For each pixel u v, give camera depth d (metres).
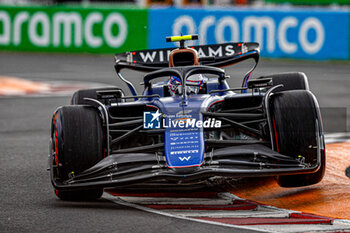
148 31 89.69
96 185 18.31
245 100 21.72
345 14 84.38
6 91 57.81
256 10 85.31
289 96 19.56
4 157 28.53
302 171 18.41
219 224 16.42
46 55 92.19
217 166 18.44
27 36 94.75
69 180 18.83
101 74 70.50
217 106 22.45
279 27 85.56
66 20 93.50
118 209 18.62
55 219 17.28
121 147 23.44
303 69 73.44
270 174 18.11
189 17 86.44
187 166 18.09
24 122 40.50
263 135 20.36
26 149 30.73
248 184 22.03
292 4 107.38
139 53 26.22
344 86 58.41
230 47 26.12
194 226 16.25
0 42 95.50
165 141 19.12
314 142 18.83
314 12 84.94
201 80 22.77
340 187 20.70
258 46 25.84
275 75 25.17
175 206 18.84
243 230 15.78
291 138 18.88
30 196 20.78
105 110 19.77
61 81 64.69
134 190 21.69
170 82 22.88
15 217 17.62
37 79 66.56
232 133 23.39
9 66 78.56
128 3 114.25
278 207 18.86
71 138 18.92
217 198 20.05
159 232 15.72
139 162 18.95
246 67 74.06
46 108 46.97
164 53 26.31
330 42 84.94
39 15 94.06
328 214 17.77
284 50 85.81
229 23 85.31
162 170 18.33
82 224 16.64
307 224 16.45
